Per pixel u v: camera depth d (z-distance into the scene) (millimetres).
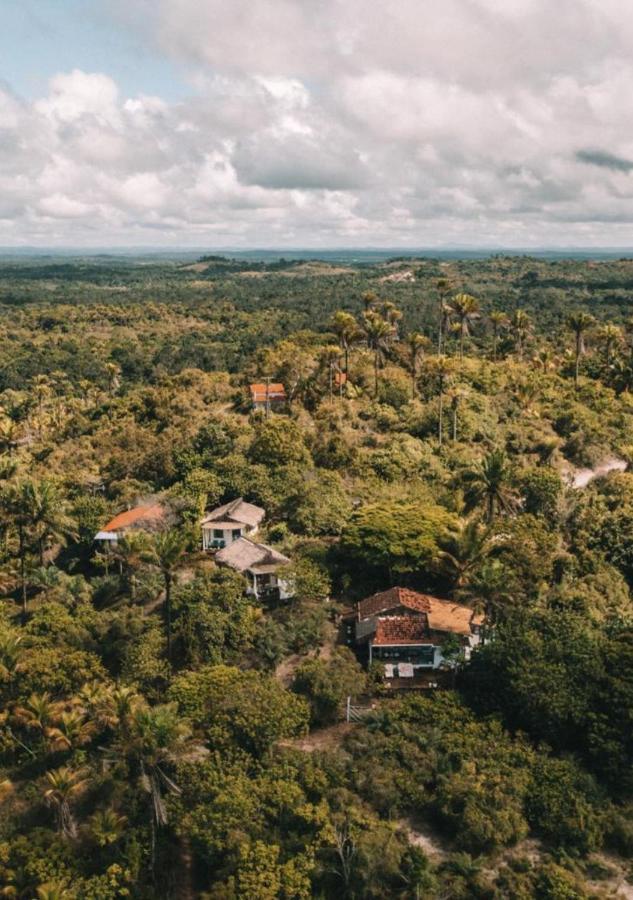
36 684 46188
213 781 38719
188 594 54281
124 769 41156
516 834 37594
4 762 44688
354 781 40125
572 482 83250
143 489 80062
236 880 34562
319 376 106375
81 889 34688
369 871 34812
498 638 47438
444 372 103312
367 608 54812
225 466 75562
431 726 43531
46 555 73875
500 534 61312
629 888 35906
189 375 126500
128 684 46719
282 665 51062
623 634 47312
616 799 40375
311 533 67750
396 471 80188
